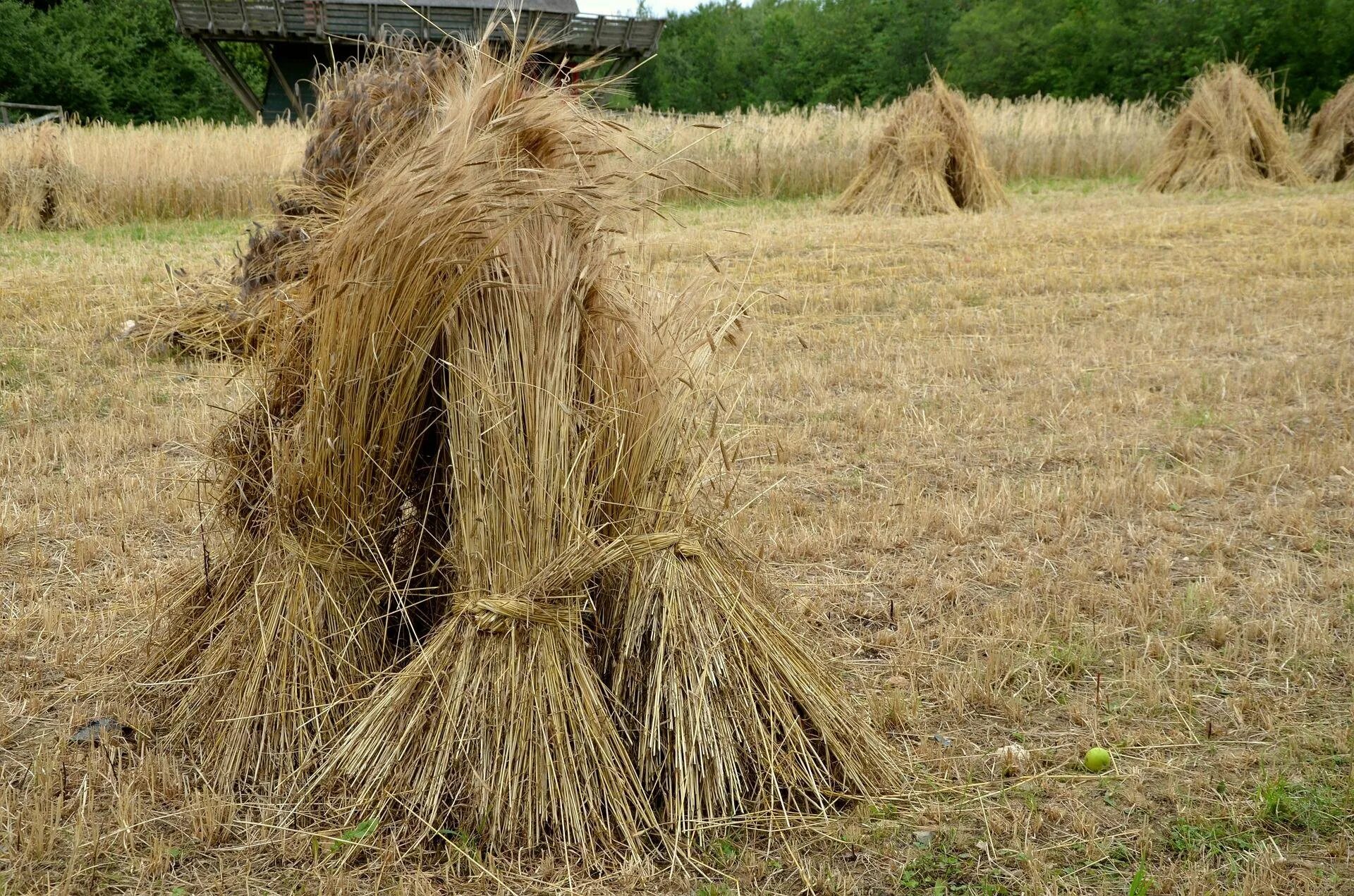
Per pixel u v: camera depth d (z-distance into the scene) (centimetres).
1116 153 2258
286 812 288
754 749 293
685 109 4466
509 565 283
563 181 286
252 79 4059
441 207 274
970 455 590
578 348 296
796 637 323
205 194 1691
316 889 265
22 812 285
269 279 674
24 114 3238
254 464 324
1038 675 366
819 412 652
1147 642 382
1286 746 326
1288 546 474
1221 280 1036
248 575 328
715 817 286
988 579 440
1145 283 1030
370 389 290
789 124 1981
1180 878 270
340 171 625
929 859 278
